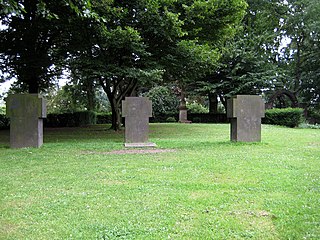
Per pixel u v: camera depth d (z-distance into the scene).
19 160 6.93
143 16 12.15
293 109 20.00
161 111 27.56
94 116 25.36
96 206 3.71
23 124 9.09
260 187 4.48
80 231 3.01
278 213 3.42
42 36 13.95
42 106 9.16
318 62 27.89
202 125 19.48
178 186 4.57
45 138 12.55
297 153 7.65
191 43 12.68
